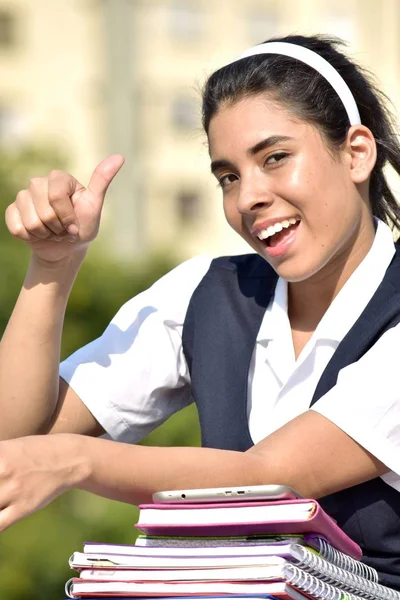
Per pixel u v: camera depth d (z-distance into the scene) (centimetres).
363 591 278
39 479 260
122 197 2108
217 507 259
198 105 347
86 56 3728
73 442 268
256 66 314
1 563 1094
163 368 340
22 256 1281
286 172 307
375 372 296
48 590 1107
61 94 3731
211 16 3738
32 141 1462
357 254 322
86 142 3688
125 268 1304
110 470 270
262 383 325
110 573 259
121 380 338
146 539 268
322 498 304
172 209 3597
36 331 316
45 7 3725
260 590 249
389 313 312
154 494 263
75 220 298
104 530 1124
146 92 3591
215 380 326
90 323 1241
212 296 340
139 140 3525
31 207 298
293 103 309
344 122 316
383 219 338
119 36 2211
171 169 3591
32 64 3734
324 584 261
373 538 303
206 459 279
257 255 349
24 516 259
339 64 325
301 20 3716
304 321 330
